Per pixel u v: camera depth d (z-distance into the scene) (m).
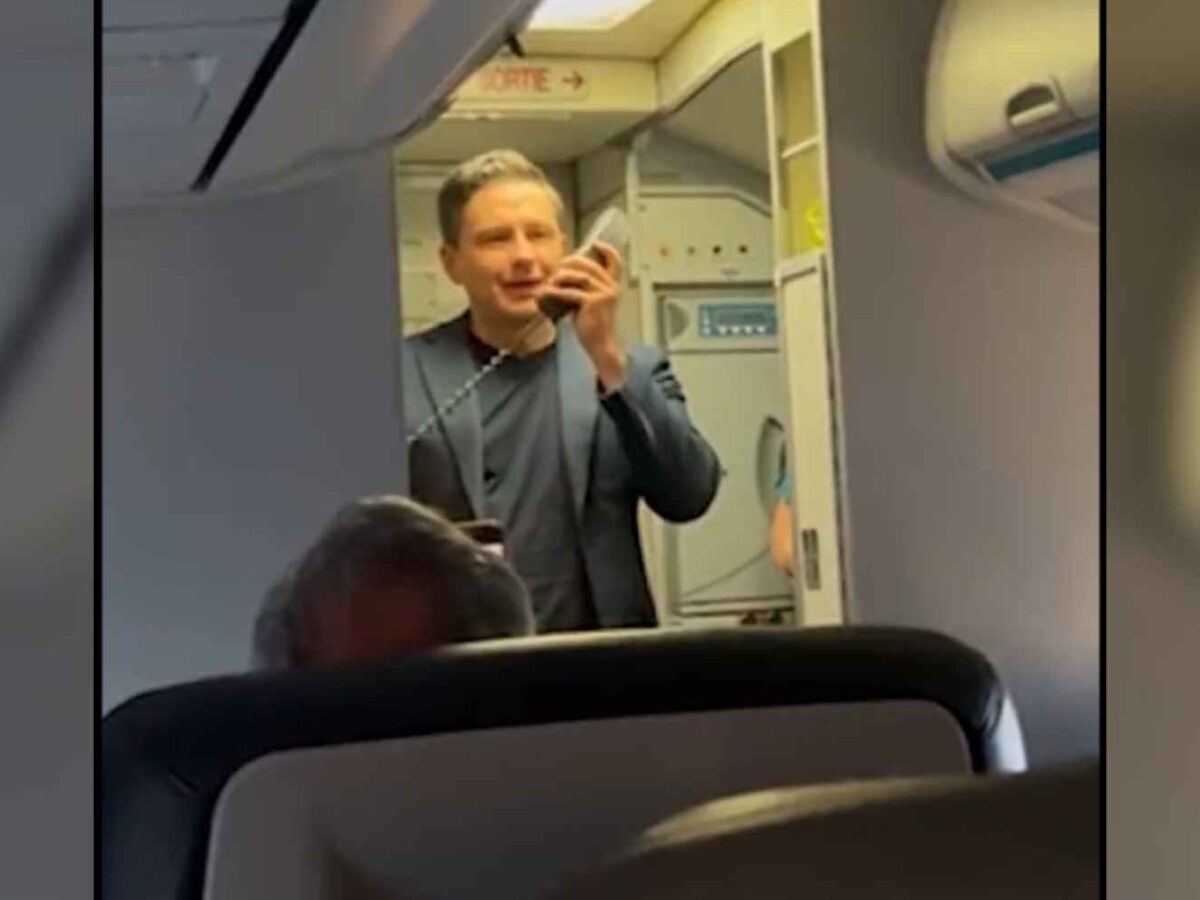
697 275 2.77
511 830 0.72
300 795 0.69
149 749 0.67
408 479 2.20
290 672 0.72
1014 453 1.53
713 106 2.64
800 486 2.16
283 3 1.17
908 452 1.75
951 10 1.66
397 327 2.17
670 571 2.31
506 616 0.89
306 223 2.04
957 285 1.68
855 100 1.93
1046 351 1.55
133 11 1.14
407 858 0.70
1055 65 1.39
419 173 2.45
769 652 0.77
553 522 2.27
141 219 1.81
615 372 2.36
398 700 0.71
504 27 1.42
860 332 1.87
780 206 2.39
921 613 1.63
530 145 2.75
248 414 1.96
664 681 0.75
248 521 1.93
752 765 0.76
